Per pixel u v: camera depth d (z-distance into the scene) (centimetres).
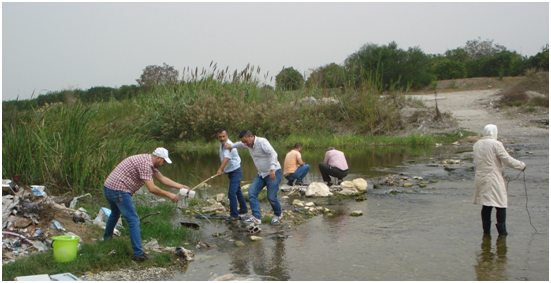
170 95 2386
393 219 726
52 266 490
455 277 470
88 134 895
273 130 2212
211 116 2222
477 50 7006
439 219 718
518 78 4056
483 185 615
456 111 2661
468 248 567
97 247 539
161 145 2188
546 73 3000
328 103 2488
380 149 1905
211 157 1739
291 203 874
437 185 1023
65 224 602
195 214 780
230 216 750
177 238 624
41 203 605
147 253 545
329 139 2173
